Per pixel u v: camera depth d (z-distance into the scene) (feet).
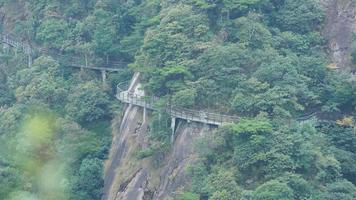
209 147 618.44
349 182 567.59
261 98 632.38
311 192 552.00
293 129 609.01
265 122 596.70
